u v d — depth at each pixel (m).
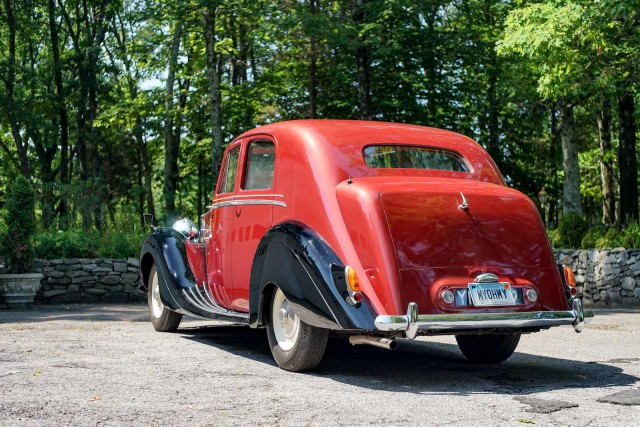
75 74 35.78
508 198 5.78
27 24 33.59
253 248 6.61
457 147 6.40
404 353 7.20
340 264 5.38
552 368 6.29
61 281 14.26
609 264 16.12
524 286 5.53
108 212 19.73
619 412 4.40
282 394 4.82
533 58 18.48
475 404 4.59
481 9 25.77
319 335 5.58
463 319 5.18
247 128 31.56
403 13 24.12
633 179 24.06
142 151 38.19
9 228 12.72
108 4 34.03
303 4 24.11
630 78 18.47
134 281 14.75
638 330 9.70
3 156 40.62
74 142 38.41
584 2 15.80
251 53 32.03
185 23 28.02
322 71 27.38
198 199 34.41
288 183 6.16
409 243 5.30
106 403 4.44
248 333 8.45
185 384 5.10
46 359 6.11
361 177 5.82
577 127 31.53
